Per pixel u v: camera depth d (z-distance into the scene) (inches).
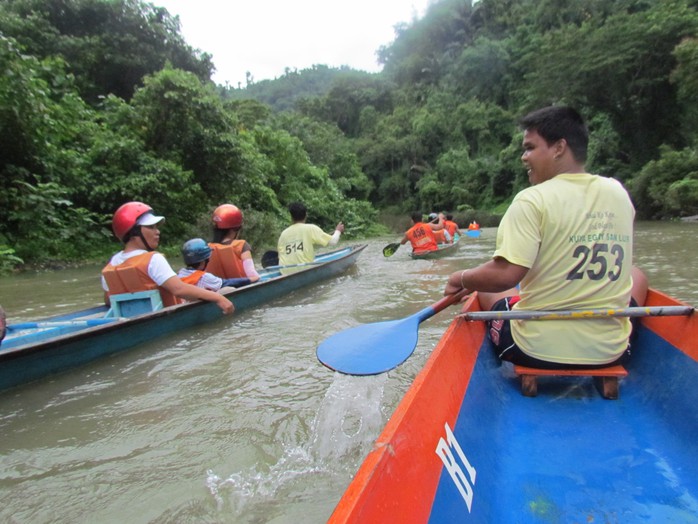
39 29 577.0
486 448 58.6
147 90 426.0
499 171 1397.6
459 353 66.9
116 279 126.9
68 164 359.6
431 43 2442.2
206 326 139.2
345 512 30.2
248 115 973.2
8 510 58.6
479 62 1766.7
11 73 303.3
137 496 61.0
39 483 64.2
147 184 377.4
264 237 444.8
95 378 100.0
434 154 1763.0
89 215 357.1
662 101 856.9
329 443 73.2
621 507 50.8
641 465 57.2
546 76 938.7
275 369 104.1
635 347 82.0
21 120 311.9
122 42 629.6
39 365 95.7
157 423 80.4
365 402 87.2
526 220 66.1
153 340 121.5
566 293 68.4
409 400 47.3
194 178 448.5
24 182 312.0
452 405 56.9
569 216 66.0
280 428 78.0
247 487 62.5
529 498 53.0
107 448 72.9
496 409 69.1
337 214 755.4
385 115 2178.9
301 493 61.1
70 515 57.6
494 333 82.6
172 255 374.0
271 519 56.2
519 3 2046.0
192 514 57.4
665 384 68.7
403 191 1759.4
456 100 1857.8
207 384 96.6
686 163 662.5
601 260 66.9
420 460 43.3
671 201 631.2
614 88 871.1
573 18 1485.0
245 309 158.6
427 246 307.1
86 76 591.2
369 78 2468.0
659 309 65.2
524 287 71.9
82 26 627.8
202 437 75.6
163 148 435.5
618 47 822.5
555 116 69.1
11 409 86.3
